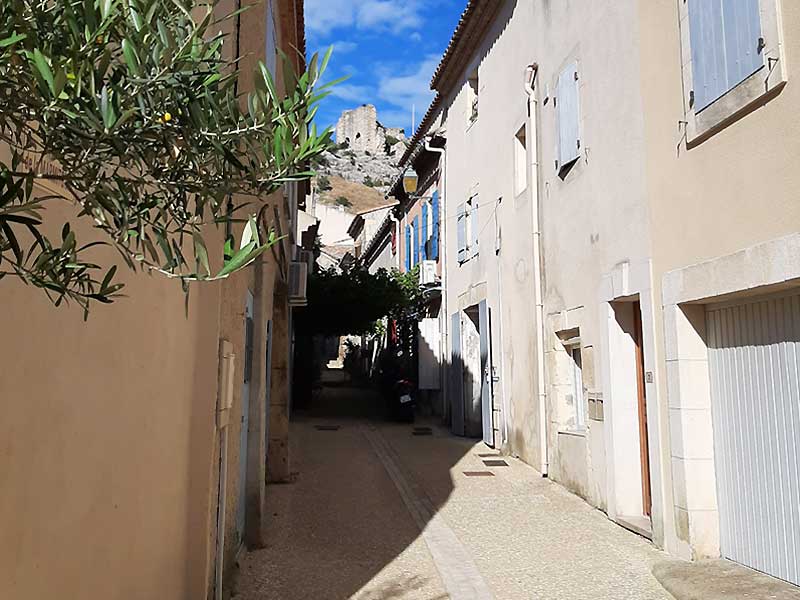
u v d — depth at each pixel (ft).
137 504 9.84
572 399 27.66
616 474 21.54
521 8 33.04
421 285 52.06
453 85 48.21
